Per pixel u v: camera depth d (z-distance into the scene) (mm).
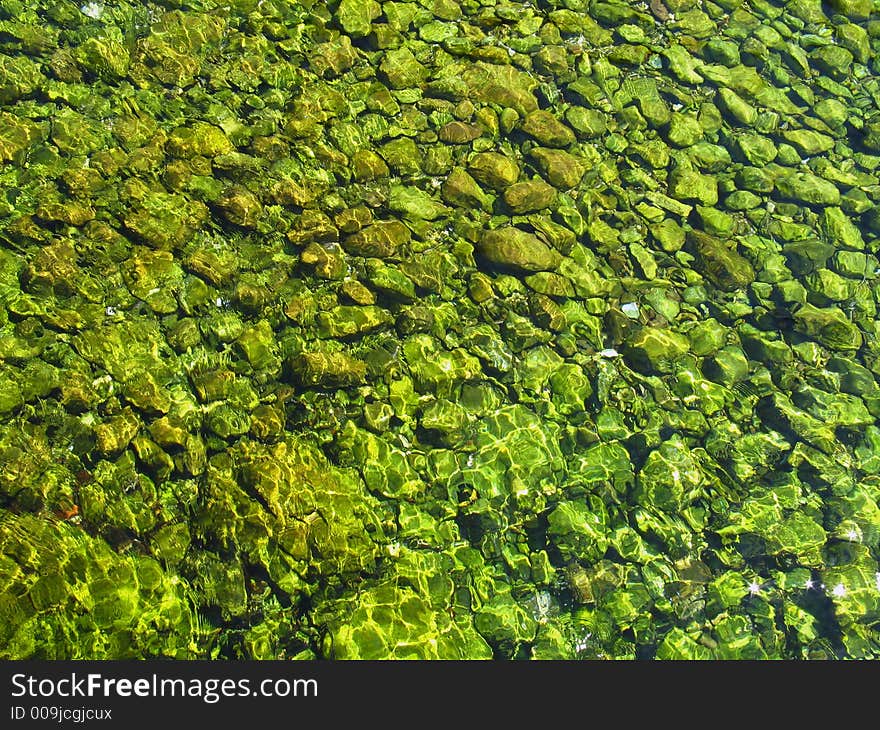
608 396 1709
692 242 1876
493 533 1564
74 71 1795
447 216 1807
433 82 1952
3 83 1739
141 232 1668
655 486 1635
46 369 1544
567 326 1756
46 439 1500
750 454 1687
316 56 1939
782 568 1591
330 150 1825
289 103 1869
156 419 1545
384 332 1688
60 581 1394
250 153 1792
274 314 1664
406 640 1461
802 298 1847
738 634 1539
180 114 1808
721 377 1753
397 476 1579
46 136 1722
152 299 1630
